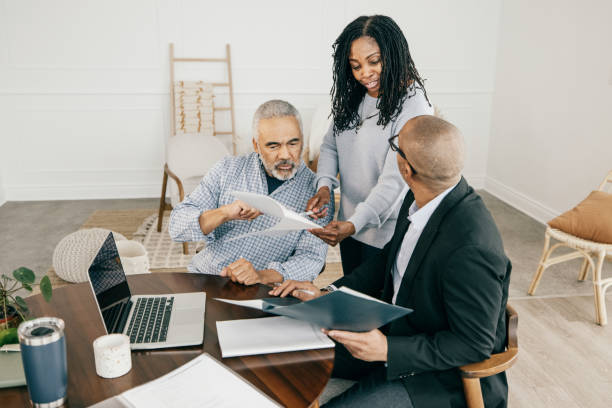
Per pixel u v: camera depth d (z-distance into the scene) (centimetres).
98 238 300
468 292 124
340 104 199
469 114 533
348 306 111
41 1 456
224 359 124
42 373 103
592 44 379
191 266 198
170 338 132
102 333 138
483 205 135
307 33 492
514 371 242
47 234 417
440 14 500
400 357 128
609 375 240
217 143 430
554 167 433
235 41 486
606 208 286
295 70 501
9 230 426
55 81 476
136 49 478
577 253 313
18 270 128
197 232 175
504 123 509
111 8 465
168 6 471
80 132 494
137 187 516
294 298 158
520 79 477
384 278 172
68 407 107
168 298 156
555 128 429
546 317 291
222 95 500
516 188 493
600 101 374
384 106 186
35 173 500
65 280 315
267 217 184
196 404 105
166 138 504
